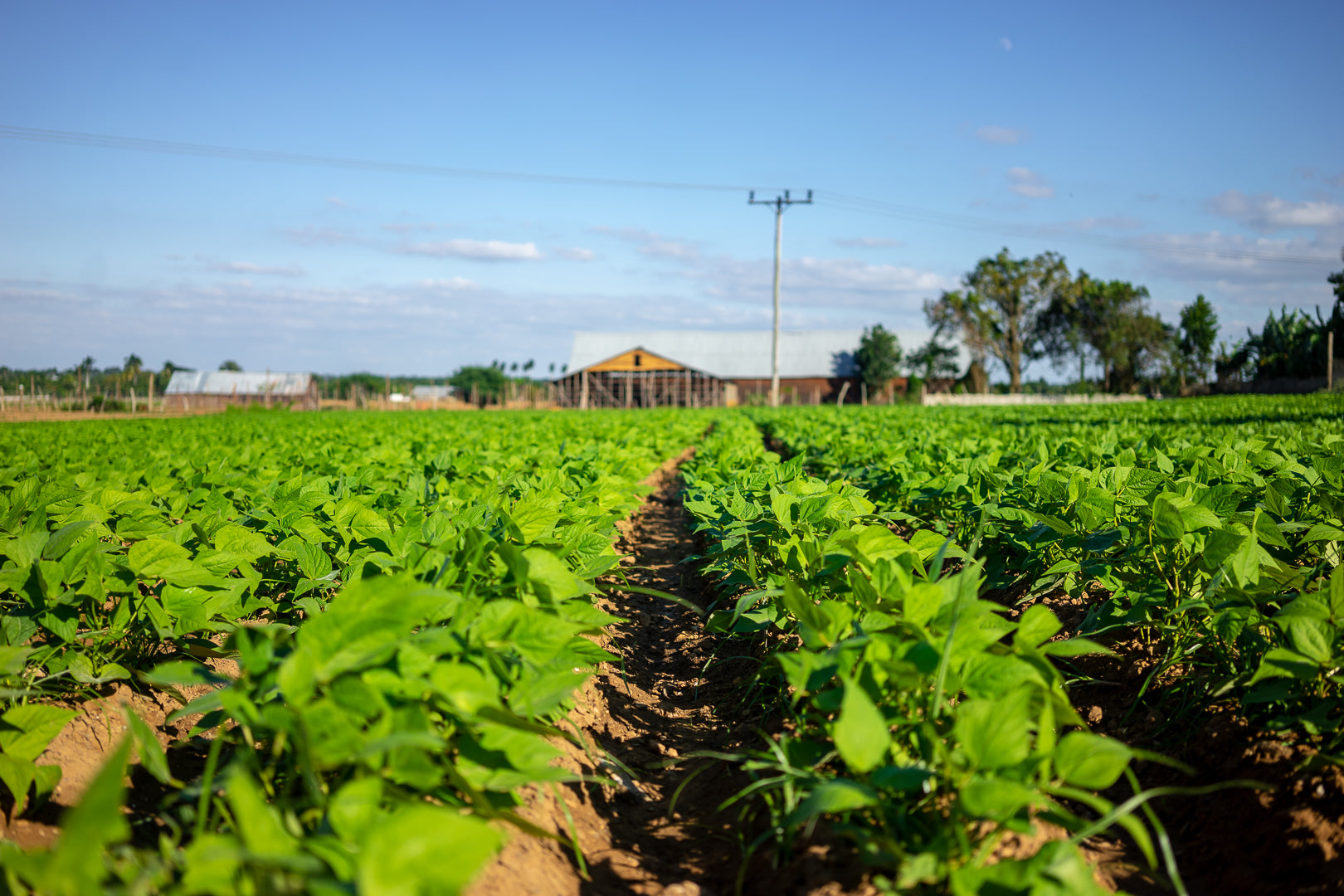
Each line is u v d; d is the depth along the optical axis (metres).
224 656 3.79
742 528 5.05
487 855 1.63
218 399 60.59
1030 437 11.64
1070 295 80.69
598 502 6.00
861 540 3.65
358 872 1.57
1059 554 5.16
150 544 3.58
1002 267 82.00
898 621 2.85
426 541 4.11
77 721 3.71
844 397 77.56
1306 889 2.67
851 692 2.23
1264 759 3.19
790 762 2.95
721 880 3.12
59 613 3.59
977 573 2.90
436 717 2.69
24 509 4.62
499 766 2.55
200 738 3.96
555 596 3.16
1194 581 4.20
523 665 2.97
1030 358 85.94
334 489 6.27
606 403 74.56
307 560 4.23
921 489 6.53
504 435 16.52
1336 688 3.16
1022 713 2.27
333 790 2.53
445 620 3.11
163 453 10.15
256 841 1.67
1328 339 38.53
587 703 4.70
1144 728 3.89
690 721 5.06
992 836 2.24
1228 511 4.49
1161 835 2.08
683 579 8.77
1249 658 3.58
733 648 5.93
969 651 2.65
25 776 2.87
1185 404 33.91
